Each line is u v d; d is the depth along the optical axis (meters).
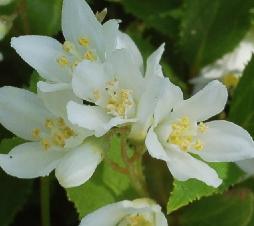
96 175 0.12
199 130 0.11
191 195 0.11
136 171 0.11
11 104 0.11
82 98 0.10
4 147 0.12
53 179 0.13
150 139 0.10
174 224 0.13
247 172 0.12
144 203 0.10
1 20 0.12
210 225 0.12
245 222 0.12
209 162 0.11
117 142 0.12
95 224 0.10
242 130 0.10
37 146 0.11
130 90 0.10
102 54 0.11
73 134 0.10
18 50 0.10
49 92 0.10
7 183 0.13
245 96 0.13
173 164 0.10
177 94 0.10
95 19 0.10
